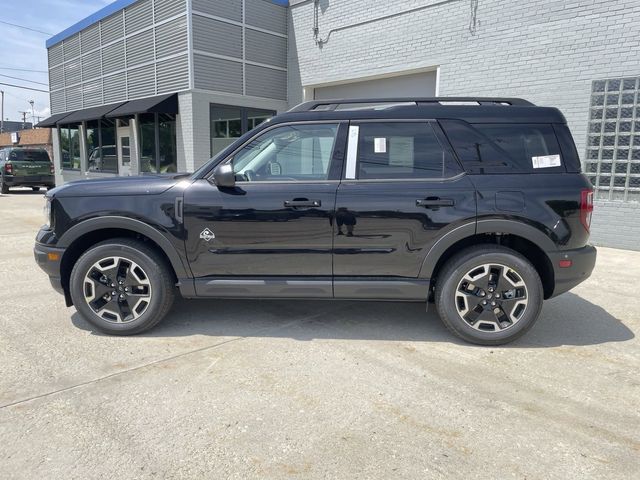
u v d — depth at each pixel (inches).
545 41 328.2
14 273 241.3
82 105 673.6
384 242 150.3
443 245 148.9
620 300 203.2
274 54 520.4
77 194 155.8
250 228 151.7
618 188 304.5
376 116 155.4
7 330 164.1
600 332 167.0
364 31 442.6
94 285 157.2
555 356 146.9
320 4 481.7
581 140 318.7
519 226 146.8
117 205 153.8
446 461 96.5
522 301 150.3
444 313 153.2
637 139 295.4
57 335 159.9
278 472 92.9
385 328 169.5
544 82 332.2
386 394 122.6
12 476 91.0
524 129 151.9
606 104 305.9
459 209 147.3
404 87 433.7
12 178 719.7
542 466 95.1
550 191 147.6
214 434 104.9
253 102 512.4
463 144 151.6
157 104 472.7
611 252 296.4
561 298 206.1
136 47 536.1
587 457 98.0
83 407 115.3
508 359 144.4
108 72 596.7
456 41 375.2
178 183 156.5
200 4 461.1
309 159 155.9
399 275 152.7
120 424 108.3
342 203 149.5
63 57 702.5
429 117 153.8
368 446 101.2
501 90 353.7
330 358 143.9
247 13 493.7
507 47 346.9
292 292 155.9
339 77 472.7
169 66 490.3
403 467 94.6
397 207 148.4
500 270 150.3
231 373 133.3
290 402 118.3
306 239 151.5
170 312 184.4
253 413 113.3
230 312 185.0
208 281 156.6
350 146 154.4
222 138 496.7
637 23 289.9
